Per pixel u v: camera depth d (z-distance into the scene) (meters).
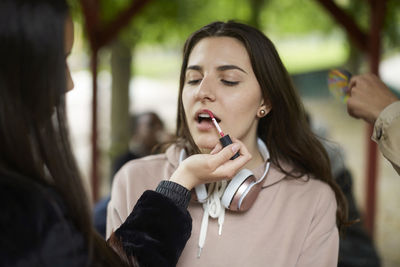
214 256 1.05
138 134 3.60
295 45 19.41
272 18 10.09
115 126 6.43
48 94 0.66
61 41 0.66
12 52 0.62
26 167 0.65
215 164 0.95
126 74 6.42
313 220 1.12
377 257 1.96
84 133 8.44
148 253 0.87
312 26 11.09
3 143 0.63
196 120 1.08
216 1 7.73
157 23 6.45
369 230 3.59
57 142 0.69
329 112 10.52
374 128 1.05
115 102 6.41
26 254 0.60
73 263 0.65
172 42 7.20
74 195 0.70
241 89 1.06
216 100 1.05
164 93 13.09
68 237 0.65
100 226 1.94
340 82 1.22
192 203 1.14
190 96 1.08
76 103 10.71
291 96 1.18
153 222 0.90
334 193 1.23
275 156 1.22
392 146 1.00
